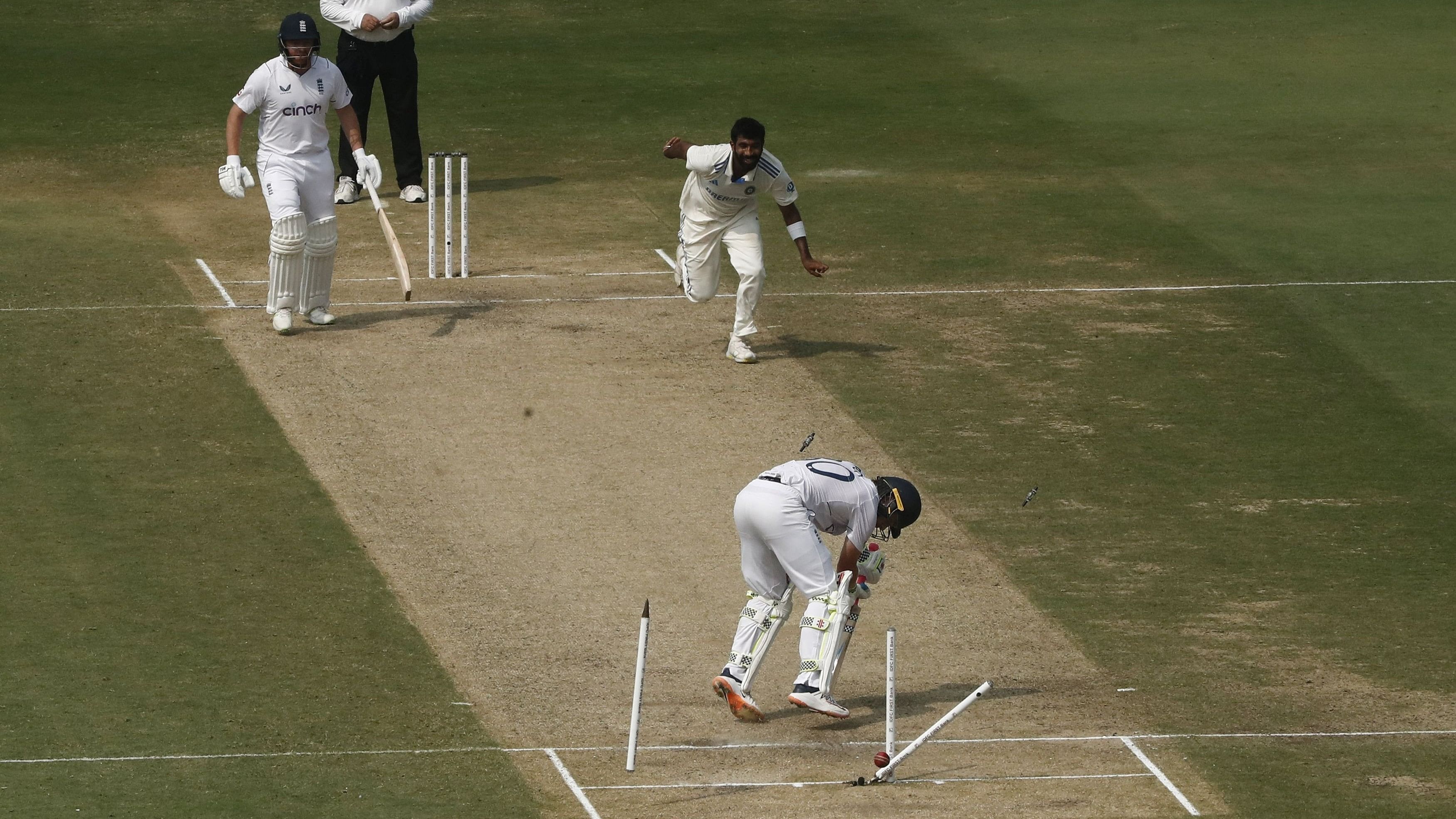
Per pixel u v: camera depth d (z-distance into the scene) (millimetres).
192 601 37938
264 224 63344
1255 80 84500
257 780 31125
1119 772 32031
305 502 42750
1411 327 55812
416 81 66438
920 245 62719
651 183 69500
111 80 81375
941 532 42250
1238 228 64875
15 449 44688
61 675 34719
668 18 94688
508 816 30062
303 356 51281
